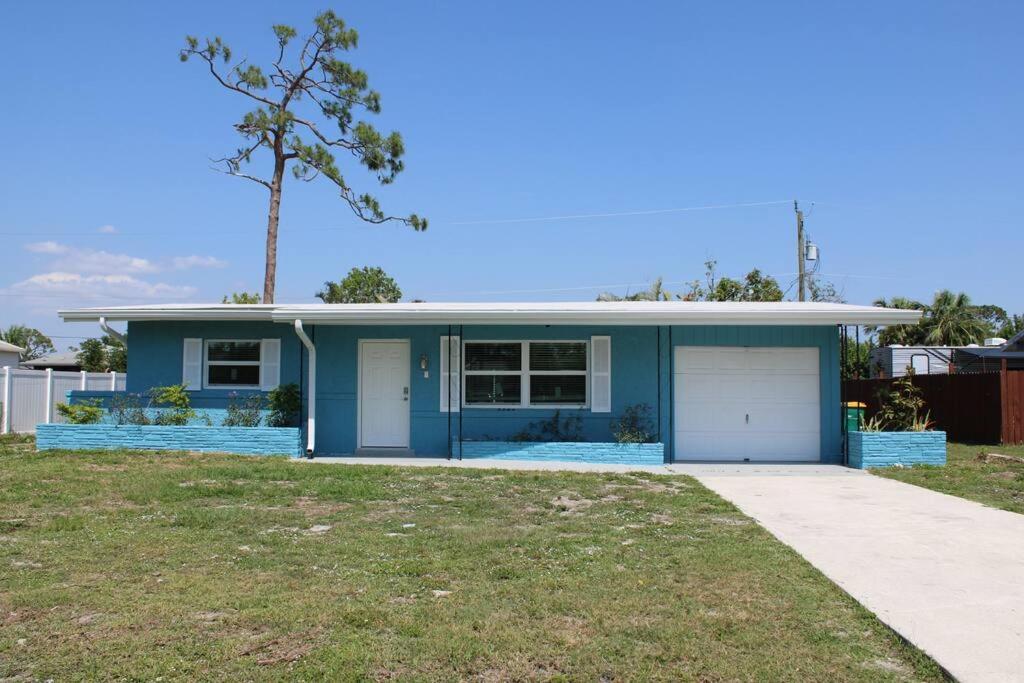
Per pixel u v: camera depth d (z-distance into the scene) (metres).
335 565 7.30
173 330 16.59
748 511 10.16
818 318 14.44
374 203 28.31
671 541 8.36
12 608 5.96
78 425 15.57
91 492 10.83
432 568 7.19
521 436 15.57
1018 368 28.02
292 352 16.28
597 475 13.14
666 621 5.80
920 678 4.91
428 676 4.88
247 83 27.88
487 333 15.91
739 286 37.75
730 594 6.46
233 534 8.51
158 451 15.09
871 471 13.99
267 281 27.80
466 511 9.99
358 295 43.94
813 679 4.88
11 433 19.91
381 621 5.73
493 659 5.10
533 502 10.64
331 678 4.82
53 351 59.50
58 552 7.62
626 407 15.70
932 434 14.59
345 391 16.05
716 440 15.67
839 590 6.59
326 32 28.06
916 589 6.66
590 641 5.41
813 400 15.71
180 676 4.84
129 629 5.56
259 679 4.80
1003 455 16.11
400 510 10.05
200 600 6.18
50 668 4.93
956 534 8.79
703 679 4.87
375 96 28.72
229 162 27.70
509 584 6.72
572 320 14.58
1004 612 6.07
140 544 7.98
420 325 15.88
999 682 4.79
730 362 15.76
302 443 15.48
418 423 15.91
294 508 10.08
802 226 35.72
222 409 16.27
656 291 32.94
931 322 49.66
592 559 7.54
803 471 14.09
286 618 5.77
